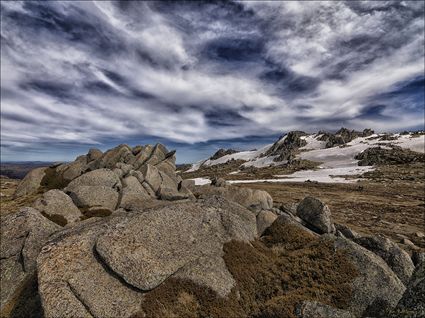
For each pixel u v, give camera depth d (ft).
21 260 70.95
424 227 138.31
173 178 154.20
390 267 67.46
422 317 24.66
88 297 50.21
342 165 543.39
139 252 56.70
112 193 111.86
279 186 345.92
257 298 57.88
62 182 157.99
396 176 365.40
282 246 77.71
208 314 51.29
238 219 78.33
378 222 149.18
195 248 63.72
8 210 121.60
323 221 92.02
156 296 52.42
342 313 47.65
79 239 59.77
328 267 62.64
